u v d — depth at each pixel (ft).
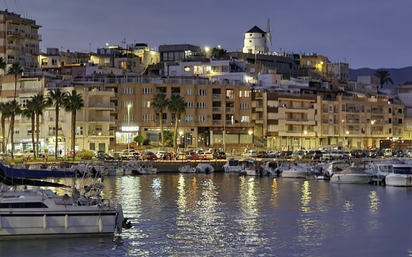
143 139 589.73
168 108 592.19
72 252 184.65
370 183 389.39
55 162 436.76
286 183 395.75
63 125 550.36
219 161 493.77
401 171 381.19
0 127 564.30
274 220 244.63
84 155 481.87
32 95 561.84
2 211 190.19
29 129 557.74
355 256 189.67
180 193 330.75
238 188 360.69
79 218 195.31
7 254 181.78
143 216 250.78
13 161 447.42
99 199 204.44
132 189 348.59
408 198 314.96
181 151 548.31
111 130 574.97
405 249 198.29
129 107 569.23
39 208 192.65
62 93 510.17
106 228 197.57
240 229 225.76
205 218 247.50
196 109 632.38
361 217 253.44
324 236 215.51
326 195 327.26
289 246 200.54
